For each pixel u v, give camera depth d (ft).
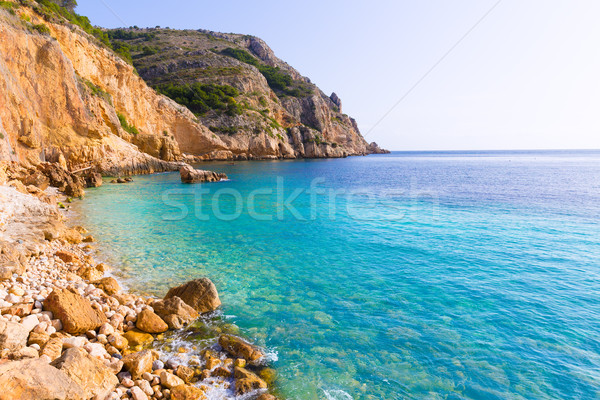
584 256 53.36
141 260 50.72
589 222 77.66
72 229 59.47
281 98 484.33
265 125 371.15
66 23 177.88
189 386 23.44
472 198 117.80
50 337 25.71
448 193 132.57
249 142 342.64
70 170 144.87
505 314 35.04
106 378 22.12
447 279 44.39
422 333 31.55
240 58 518.37
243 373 25.23
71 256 45.55
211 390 23.94
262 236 65.98
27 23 136.56
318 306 36.96
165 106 270.87
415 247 58.70
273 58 655.35
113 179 151.53
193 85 357.00
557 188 148.87
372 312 35.63
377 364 27.20
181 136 285.02
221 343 29.22
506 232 68.90
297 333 31.60
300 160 394.73
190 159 273.13
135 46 461.78
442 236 65.98
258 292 40.52
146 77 393.70
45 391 17.34
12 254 37.40
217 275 45.70
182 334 31.09
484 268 48.39
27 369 17.89
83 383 20.39
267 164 307.37
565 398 23.47
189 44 522.88
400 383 25.05
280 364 27.17
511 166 358.02
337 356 28.22
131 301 35.32
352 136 608.19
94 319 29.48
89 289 35.58
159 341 29.78
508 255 54.13
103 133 166.81
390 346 29.55
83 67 181.16
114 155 174.09
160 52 446.60
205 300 35.96
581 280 43.75
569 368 26.53
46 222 56.95
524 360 27.55
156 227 71.31
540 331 31.78
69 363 20.36
